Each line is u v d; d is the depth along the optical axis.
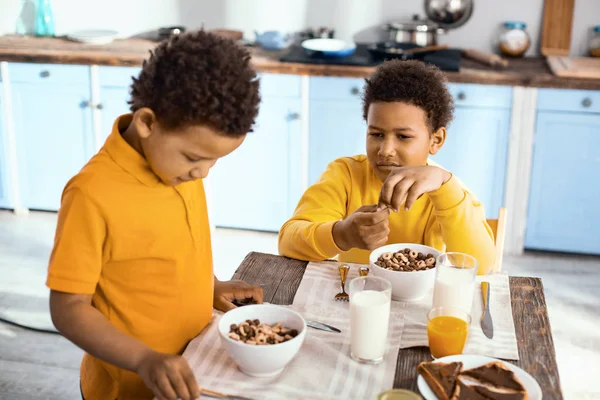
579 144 3.18
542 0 3.52
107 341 1.13
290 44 3.70
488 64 3.30
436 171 1.50
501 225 1.78
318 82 3.26
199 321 1.35
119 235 1.20
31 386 2.42
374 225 1.43
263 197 3.51
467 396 1.09
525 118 3.17
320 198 1.74
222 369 1.19
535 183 3.28
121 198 1.18
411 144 1.61
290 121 3.34
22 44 3.60
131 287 1.26
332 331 1.30
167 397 1.06
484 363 1.17
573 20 3.52
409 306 1.40
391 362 1.21
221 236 3.58
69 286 1.15
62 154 3.61
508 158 3.25
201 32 1.11
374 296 1.20
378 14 3.68
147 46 3.58
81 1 3.86
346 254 1.76
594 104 3.10
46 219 3.73
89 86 3.44
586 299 3.04
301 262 1.61
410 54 3.29
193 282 1.32
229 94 1.05
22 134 3.60
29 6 3.86
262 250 3.43
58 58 3.40
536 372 1.20
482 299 1.43
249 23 3.79
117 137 1.19
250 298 1.43
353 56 3.40
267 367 1.14
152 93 1.07
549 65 3.33
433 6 3.57
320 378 1.16
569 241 3.36
